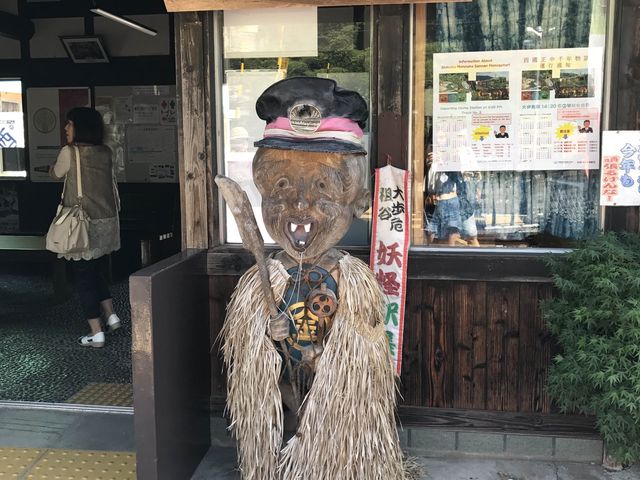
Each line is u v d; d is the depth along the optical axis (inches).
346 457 96.5
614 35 119.2
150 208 314.2
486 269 123.6
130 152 315.6
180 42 127.3
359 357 95.9
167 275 106.4
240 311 101.0
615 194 122.0
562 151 126.1
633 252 107.2
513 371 127.1
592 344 104.0
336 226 95.8
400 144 123.1
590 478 120.7
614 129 121.1
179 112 129.4
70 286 275.9
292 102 93.6
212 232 132.1
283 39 129.0
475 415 128.6
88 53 307.4
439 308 127.4
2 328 220.2
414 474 120.0
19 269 311.3
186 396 117.4
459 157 128.4
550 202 127.7
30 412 151.3
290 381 101.7
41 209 324.5
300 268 98.1
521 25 124.1
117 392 163.5
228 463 127.1
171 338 108.7
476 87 126.3
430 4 124.9
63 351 196.4
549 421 127.0
